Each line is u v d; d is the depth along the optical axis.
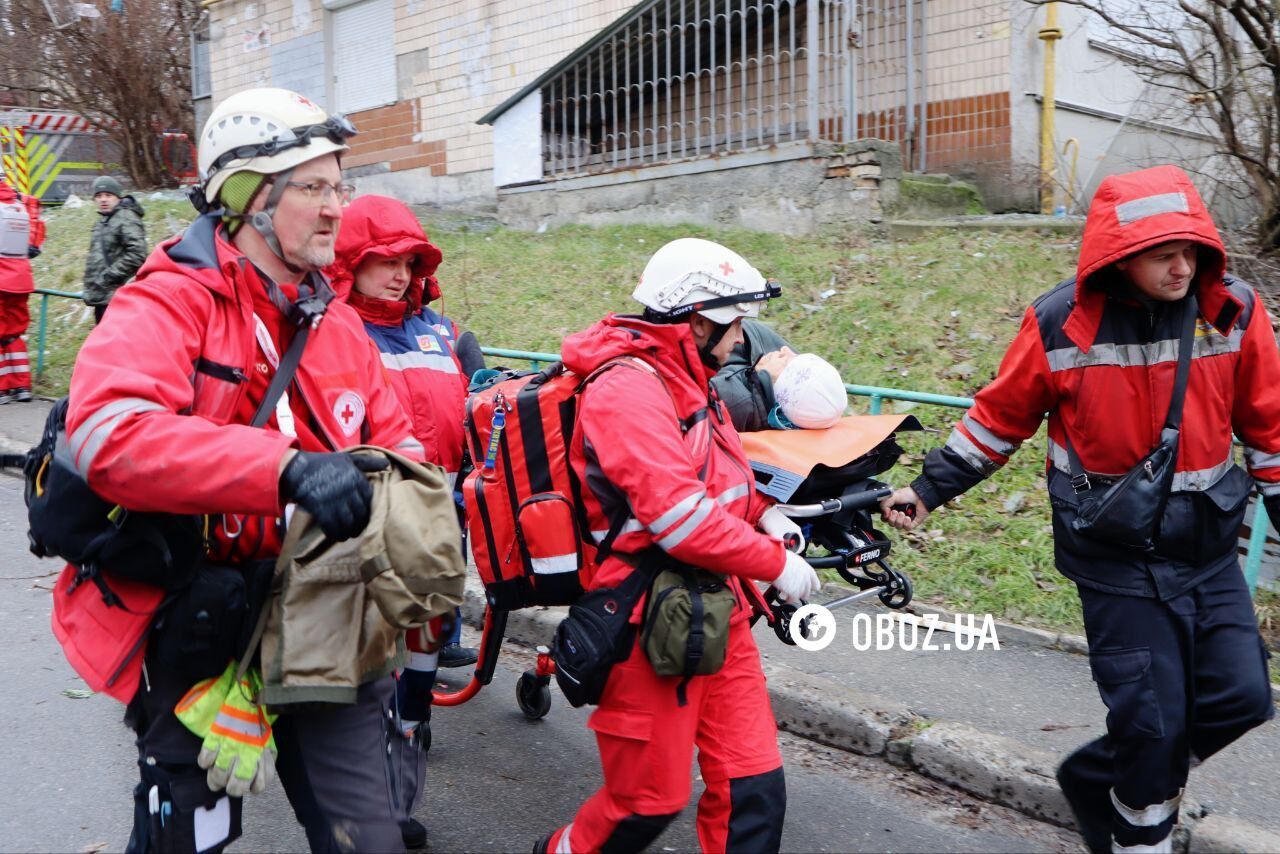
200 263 2.19
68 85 18.48
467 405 3.24
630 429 2.57
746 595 2.97
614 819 2.73
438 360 3.92
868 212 9.30
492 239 11.30
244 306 2.23
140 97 17.38
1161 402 2.83
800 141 9.73
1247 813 3.56
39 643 5.12
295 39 15.28
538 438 2.86
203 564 2.21
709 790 2.75
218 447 1.94
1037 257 8.20
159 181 17.88
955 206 9.80
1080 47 10.23
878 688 4.52
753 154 9.98
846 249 9.07
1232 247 7.67
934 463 3.31
